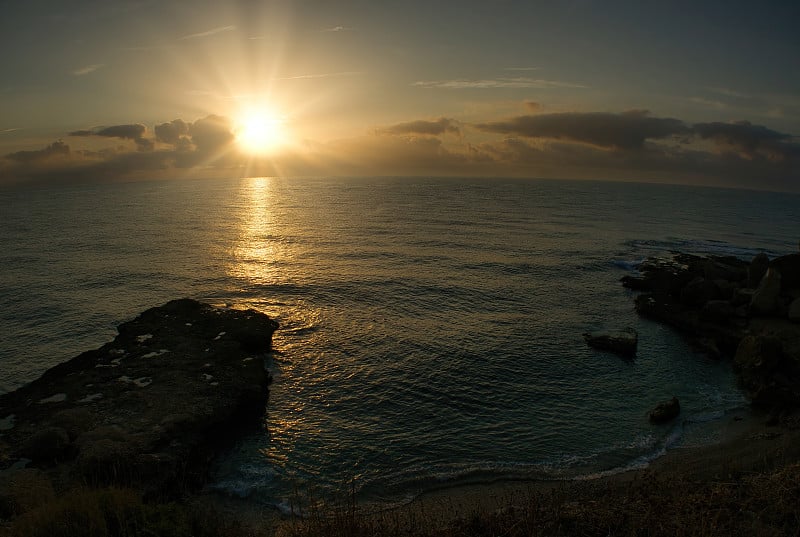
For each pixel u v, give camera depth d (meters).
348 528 11.86
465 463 18.53
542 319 35.25
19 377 25.73
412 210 103.56
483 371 26.58
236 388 23.05
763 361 25.27
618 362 28.39
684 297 37.91
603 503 12.38
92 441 18.14
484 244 61.62
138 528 11.18
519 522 11.52
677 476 15.36
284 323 33.44
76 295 39.75
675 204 142.50
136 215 97.00
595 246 63.16
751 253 63.31
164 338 28.16
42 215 95.94
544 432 20.83
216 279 44.62
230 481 17.55
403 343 30.17
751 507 11.32
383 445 19.84
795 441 18.00
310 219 88.81
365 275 45.88
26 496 14.53
